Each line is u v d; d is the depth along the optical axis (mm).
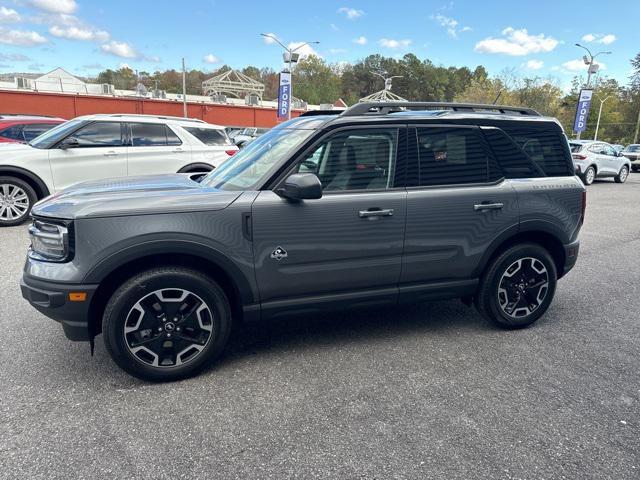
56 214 2922
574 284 5484
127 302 2963
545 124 4047
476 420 2760
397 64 112000
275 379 3219
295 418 2764
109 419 2730
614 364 3496
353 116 3457
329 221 3309
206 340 3205
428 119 3643
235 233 3113
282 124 4055
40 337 3797
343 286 3477
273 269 3246
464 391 3084
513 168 3898
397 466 2361
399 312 4512
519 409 2881
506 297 3988
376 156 3486
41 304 2934
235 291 3227
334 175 3387
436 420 2756
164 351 3135
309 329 4078
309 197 3047
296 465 2363
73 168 7809
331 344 3783
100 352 3574
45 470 2295
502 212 3795
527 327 4176
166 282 3020
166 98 47344
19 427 2635
